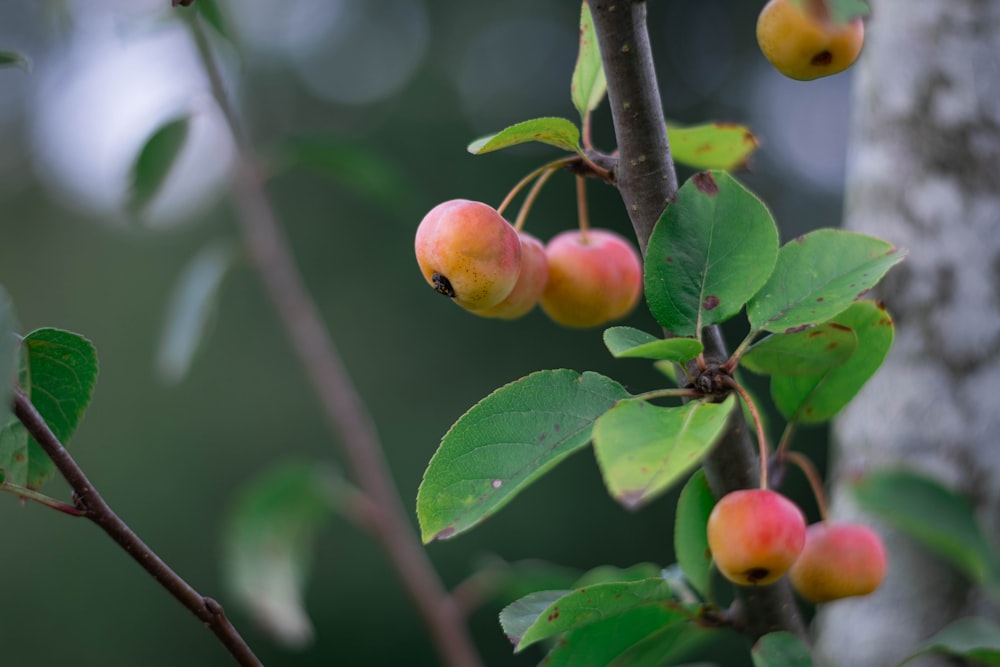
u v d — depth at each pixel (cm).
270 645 277
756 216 72
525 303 77
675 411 69
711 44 302
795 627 76
